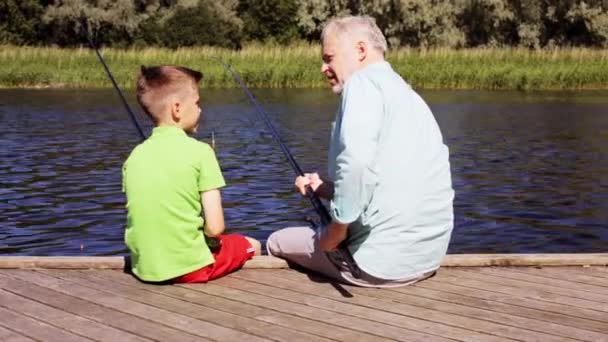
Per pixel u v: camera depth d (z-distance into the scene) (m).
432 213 3.05
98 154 10.24
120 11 35.28
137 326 2.82
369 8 33.94
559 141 11.93
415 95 3.06
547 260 3.57
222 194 7.59
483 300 3.09
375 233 3.05
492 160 9.96
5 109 16.77
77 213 6.76
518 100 19.78
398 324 2.83
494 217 6.70
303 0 35.59
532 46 33.94
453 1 35.00
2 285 3.26
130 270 3.47
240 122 14.43
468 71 24.16
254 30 35.97
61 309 2.98
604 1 32.84
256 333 2.75
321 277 3.35
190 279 3.26
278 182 8.24
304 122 14.45
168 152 3.20
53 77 24.20
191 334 2.74
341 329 2.79
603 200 7.40
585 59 26.66
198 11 35.03
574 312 2.97
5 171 8.89
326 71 3.14
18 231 6.15
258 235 6.04
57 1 36.12
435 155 3.04
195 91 3.31
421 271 3.13
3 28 36.09
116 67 25.30
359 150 2.81
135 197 3.22
